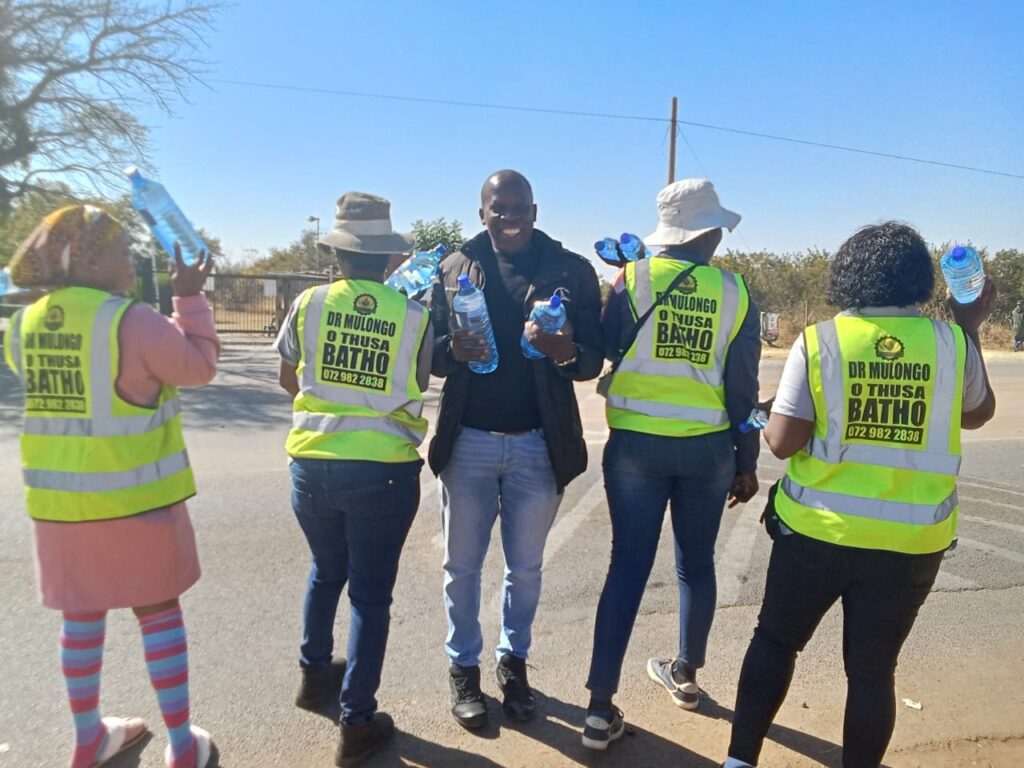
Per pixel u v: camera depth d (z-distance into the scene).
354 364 2.79
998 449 9.17
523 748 2.94
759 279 30.84
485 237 3.15
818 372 2.39
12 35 20.50
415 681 3.40
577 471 3.14
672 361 2.92
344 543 2.98
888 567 2.35
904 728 3.14
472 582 3.16
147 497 2.43
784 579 2.50
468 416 3.08
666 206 3.07
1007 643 3.95
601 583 4.55
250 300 25.97
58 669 3.36
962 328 2.51
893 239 2.38
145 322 2.38
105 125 22.06
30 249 2.38
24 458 2.43
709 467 2.95
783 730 3.11
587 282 3.07
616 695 3.35
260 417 9.55
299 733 2.99
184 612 3.97
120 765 2.74
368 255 2.88
